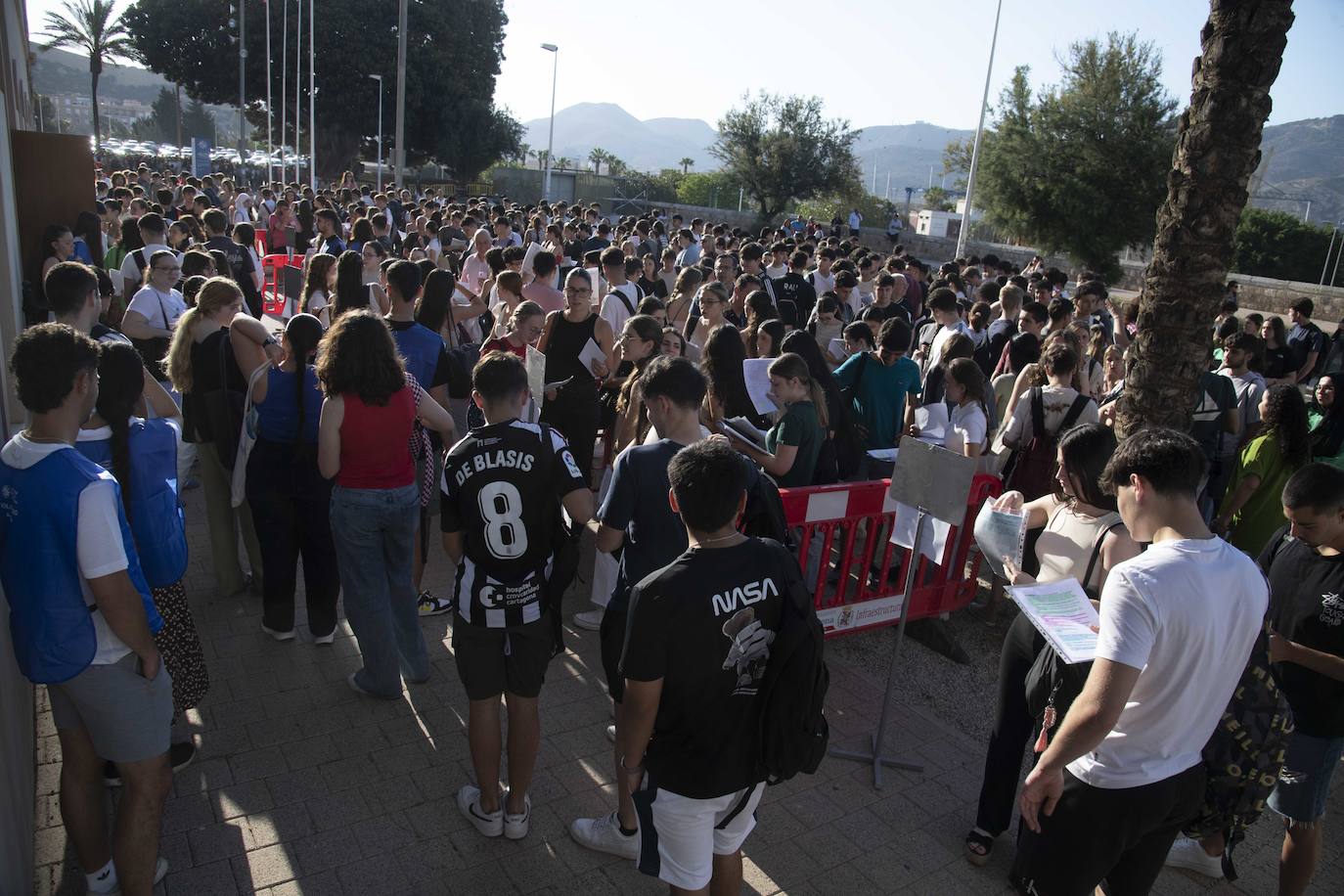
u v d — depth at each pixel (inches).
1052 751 102.7
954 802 162.6
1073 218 1090.7
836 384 219.9
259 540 188.1
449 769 157.9
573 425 251.0
